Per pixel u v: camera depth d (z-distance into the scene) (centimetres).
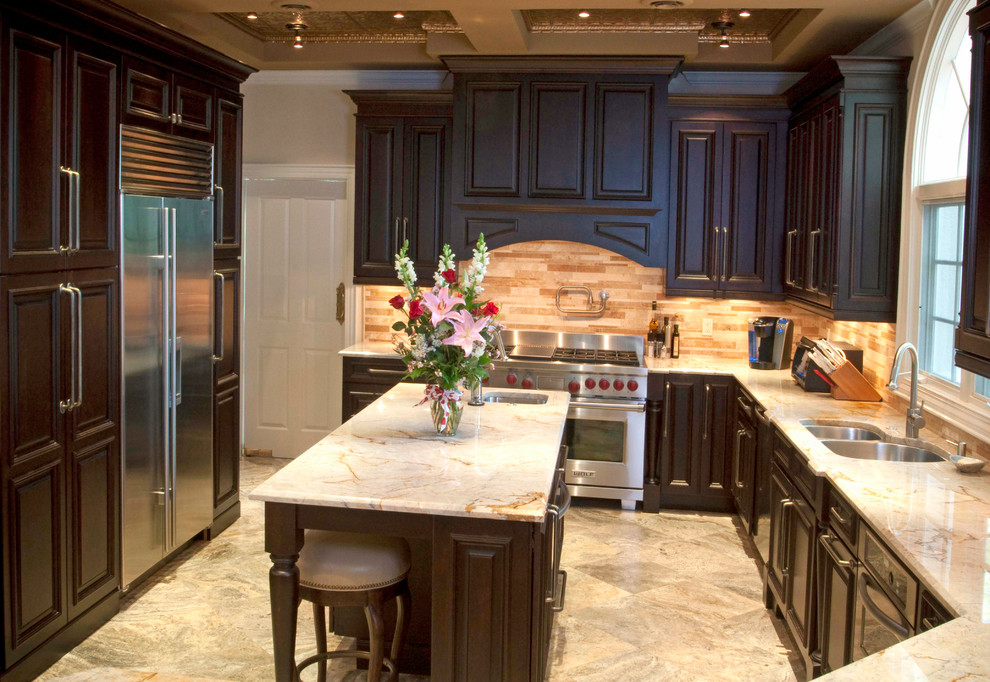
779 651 380
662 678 356
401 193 607
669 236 587
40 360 338
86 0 348
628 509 576
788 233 563
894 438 377
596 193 574
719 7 434
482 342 348
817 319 604
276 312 676
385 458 323
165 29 407
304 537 310
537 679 289
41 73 332
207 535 498
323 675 326
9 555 324
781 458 402
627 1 424
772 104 570
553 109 572
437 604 278
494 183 579
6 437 320
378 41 599
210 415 484
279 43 608
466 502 272
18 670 332
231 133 499
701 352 623
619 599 432
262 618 404
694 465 568
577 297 628
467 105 577
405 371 595
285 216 668
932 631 185
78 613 372
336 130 652
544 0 427
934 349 415
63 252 349
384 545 308
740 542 516
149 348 420
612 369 562
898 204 444
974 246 264
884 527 251
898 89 441
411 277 347
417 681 350
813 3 427
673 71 562
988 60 255
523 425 380
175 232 435
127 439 405
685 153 581
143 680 165
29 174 326
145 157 407
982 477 309
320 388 677
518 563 274
